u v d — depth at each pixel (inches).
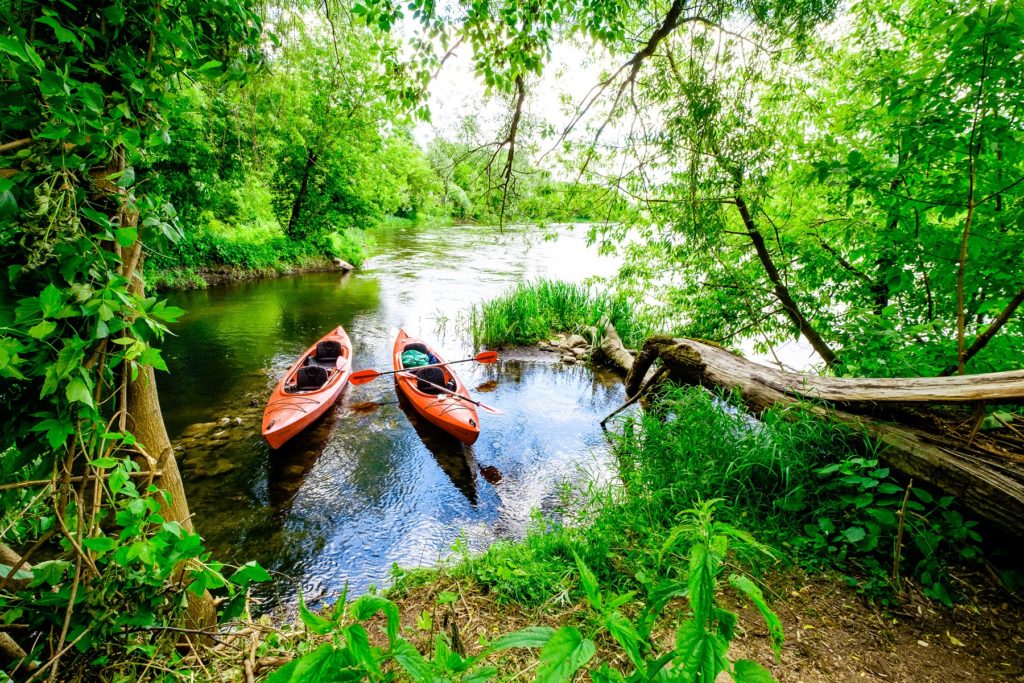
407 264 861.8
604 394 356.2
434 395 298.5
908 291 197.8
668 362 270.7
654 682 35.2
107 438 75.2
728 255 267.7
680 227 229.1
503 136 218.4
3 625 70.3
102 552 73.5
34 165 65.1
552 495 226.8
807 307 246.1
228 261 663.8
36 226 64.3
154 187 89.0
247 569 79.4
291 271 733.9
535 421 308.7
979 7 120.6
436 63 159.8
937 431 141.9
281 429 245.1
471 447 272.4
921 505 124.2
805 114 217.5
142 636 82.0
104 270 72.4
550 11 155.3
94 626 72.2
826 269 229.0
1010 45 120.1
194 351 395.5
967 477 120.4
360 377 311.9
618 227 272.4
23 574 75.5
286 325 479.5
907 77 154.8
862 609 112.5
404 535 197.2
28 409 73.4
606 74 224.1
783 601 116.6
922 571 119.6
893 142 162.2
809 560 128.1
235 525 198.5
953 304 183.8
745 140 194.1
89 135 69.0
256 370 360.8
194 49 87.8
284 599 162.2
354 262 823.7
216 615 117.3
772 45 189.9
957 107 137.9
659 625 111.1
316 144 646.5
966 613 108.7
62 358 66.1
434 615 123.3
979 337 160.4
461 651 85.5
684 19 191.8
